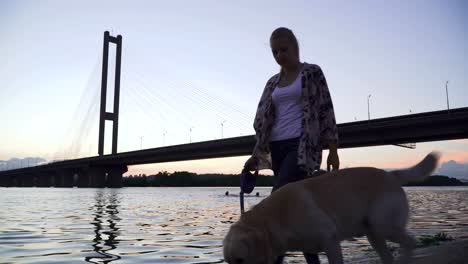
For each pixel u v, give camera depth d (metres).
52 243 7.05
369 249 5.96
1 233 8.50
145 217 13.12
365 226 2.53
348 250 6.02
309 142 2.82
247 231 2.24
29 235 8.15
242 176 3.01
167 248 6.60
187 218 12.88
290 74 3.03
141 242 7.29
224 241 2.27
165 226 10.28
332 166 2.90
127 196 34.88
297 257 5.47
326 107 2.93
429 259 3.11
